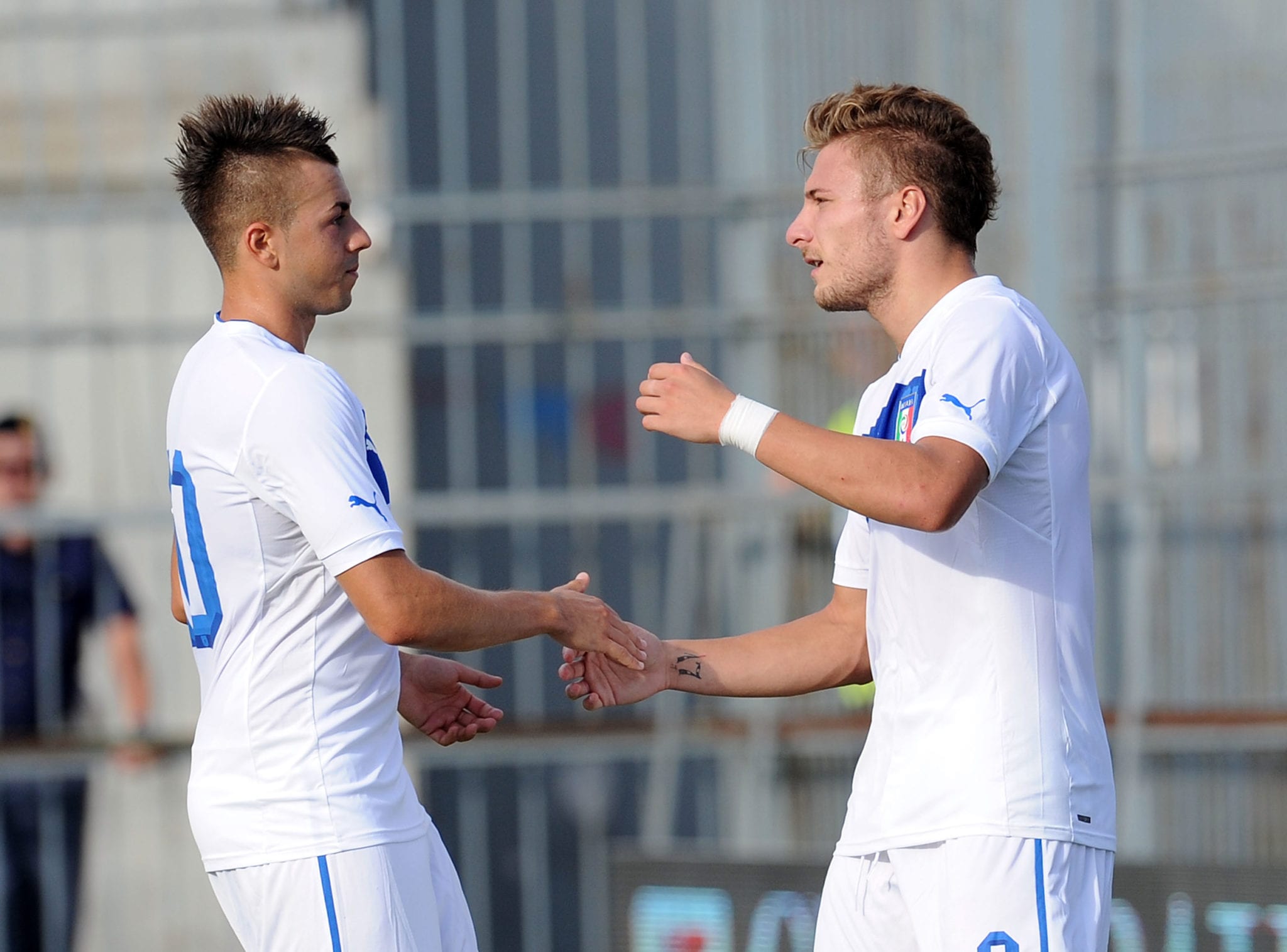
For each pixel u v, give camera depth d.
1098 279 19.52
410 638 9.48
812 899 15.62
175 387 10.19
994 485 9.93
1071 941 9.70
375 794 9.88
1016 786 9.74
